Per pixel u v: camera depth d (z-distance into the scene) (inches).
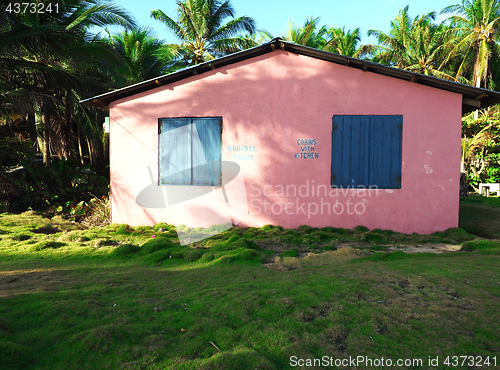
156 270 159.9
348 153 254.2
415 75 234.7
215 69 267.3
